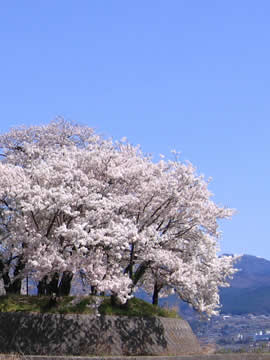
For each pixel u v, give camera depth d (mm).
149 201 28906
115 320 25906
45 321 24234
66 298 26266
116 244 25031
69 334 24172
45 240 24594
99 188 27359
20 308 25203
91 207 26297
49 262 23203
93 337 24641
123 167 29062
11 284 28297
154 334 27125
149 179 29203
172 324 29328
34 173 26422
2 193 25688
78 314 24953
